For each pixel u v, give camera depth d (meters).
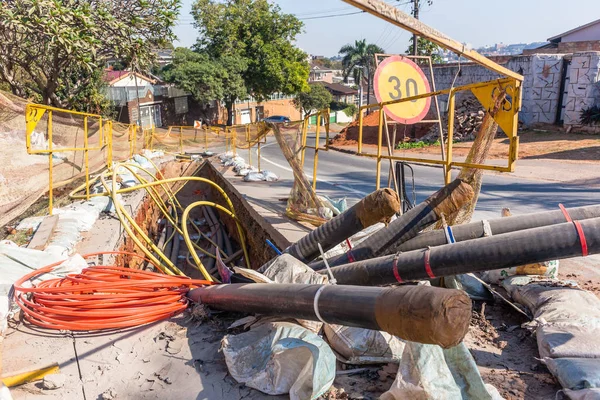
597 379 3.29
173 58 45.75
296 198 8.77
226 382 3.88
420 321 2.84
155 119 44.53
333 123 67.62
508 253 4.05
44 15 15.33
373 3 3.02
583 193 11.62
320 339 3.75
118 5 19.47
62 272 5.75
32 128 7.98
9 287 5.14
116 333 4.75
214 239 12.95
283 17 48.25
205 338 4.57
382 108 6.82
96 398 3.79
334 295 3.51
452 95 5.14
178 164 21.28
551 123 25.20
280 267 4.76
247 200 10.62
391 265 4.51
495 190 12.38
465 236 4.85
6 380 3.91
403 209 7.00
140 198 11.50
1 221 8.05
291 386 3.65
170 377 3.99
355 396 3.55
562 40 40.09
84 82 23.47
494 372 3.85
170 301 5.21
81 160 12.81
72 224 8.06
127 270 5.77
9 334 4.74
